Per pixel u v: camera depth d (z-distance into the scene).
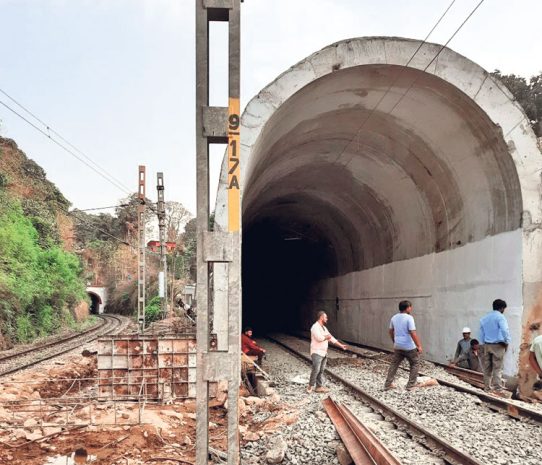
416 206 15.37
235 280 3.92
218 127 3.93
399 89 11.69
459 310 13.04
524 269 10.60
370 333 20.03
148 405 8.37
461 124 11.73
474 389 9.38
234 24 3.96
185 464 5.63
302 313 33.09
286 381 11.58
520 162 10.75
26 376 12.70
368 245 20.30
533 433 6.62
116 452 5.99
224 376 3.88
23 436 6.50
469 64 10.76
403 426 7.13
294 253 31.89
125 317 57.22
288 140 13.60
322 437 6.45
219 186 9.61
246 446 6.46
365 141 14.79
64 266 36.97
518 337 10.60
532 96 27.58
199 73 3.95
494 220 11.70
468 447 6.00
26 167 49.00
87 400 8.50
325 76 10.38
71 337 27.81
